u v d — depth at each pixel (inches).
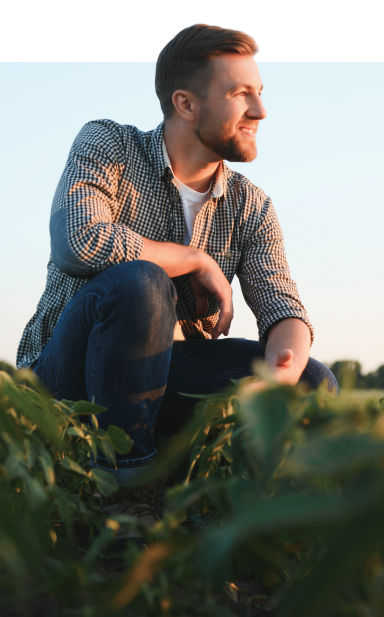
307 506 14.5
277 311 72.6
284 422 16.7
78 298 55.6
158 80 77.2
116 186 71.6
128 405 48.4
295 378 61.5
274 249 79.7
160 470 21.7
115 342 49.1
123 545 38.8
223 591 29.6
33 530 22.6
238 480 20.5
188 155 75.2
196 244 77.0
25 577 18.8
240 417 28.8
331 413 23.4
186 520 41.8
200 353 73.0
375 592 16.3
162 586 22.2
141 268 50.8
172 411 69.8
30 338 77.1
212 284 69.7
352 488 15.6
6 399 26.4
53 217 64.6
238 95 72.1
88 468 42.7
